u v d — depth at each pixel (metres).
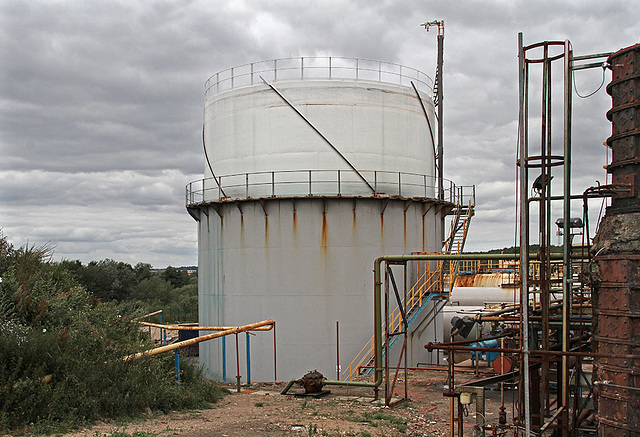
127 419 14.91
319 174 28.62
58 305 19.25
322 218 28.30
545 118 13.22
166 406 16.47
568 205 13.04
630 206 11.80
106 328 19.12
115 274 96.81
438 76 38.44
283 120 28.98
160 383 17.03
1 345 14.79
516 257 17.39
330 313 28.17
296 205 28.38
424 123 31.69
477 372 24.39
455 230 34.12
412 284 29.52
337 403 19.48
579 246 14.55
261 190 29.09
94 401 14.52
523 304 10.94
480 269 49.09
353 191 28.73
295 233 28.38
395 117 29.95
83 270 90.25
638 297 11.34
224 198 29.50
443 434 15.55
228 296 29.78
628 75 11.78
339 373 27.75
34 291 19.66
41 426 13.17
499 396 20.80
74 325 18.42
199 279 32.97
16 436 12.61
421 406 19.31
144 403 15.91
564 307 13.06
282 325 28.36
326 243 28.28
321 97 28.91
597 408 12.25
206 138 32.62
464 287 45.19
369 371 26.97
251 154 29.53
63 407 14.03
